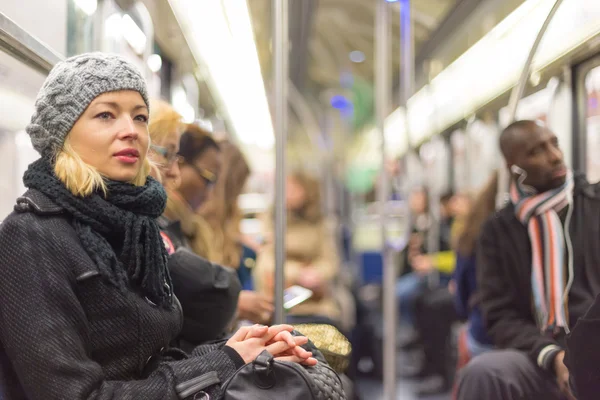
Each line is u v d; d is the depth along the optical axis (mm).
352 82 9305
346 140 10844
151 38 3150
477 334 2879
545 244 2100
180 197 2250
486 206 3281
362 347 5805
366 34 6551
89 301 1283
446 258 5309
